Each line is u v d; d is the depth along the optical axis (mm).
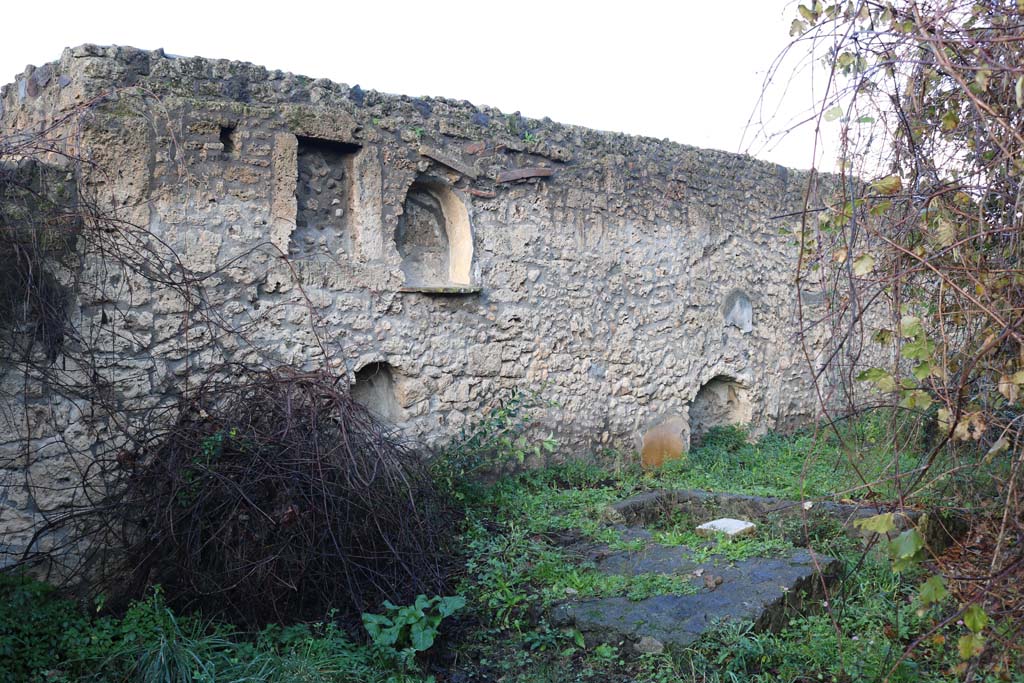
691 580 4996
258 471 4496
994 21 2998
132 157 5133
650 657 4297
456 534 5672
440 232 6918
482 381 6984
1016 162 2820
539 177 7348
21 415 4738
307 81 5949
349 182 6219
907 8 2922
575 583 5020
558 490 6965
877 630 4480
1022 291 3025
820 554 5312
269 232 5727
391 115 6375
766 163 9367
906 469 4465
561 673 4305
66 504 4840
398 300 6402
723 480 7527
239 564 4410
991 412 3172
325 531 4496
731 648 4219
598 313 7859
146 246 5145
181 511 4484
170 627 4266
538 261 7387
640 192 8164
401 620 4340
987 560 3811
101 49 5105
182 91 5395
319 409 4852
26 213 4621
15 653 4195
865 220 3191
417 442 6203
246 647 4199
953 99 3213
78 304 4926
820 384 9984
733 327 9094
